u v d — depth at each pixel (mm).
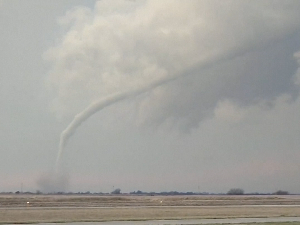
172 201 155500
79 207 98375
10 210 81375
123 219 62875
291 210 89250
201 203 134000
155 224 54094
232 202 146000
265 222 57844
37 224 55344
